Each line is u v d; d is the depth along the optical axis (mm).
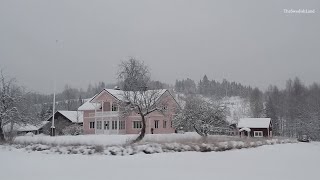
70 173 17156
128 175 16469
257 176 16266
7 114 40750
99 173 17125
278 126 95625
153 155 26328
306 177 16125
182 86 139250
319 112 84312
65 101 151750
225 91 159625
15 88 44062
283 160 24188
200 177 15906
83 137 42188
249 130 72000
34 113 47625
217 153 28922
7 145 33344
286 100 113125
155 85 43844
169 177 15898
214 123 47188
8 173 17234
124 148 27469
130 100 37219
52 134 47531
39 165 20500
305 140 62906
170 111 53312
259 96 139250
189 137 40281
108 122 62812
